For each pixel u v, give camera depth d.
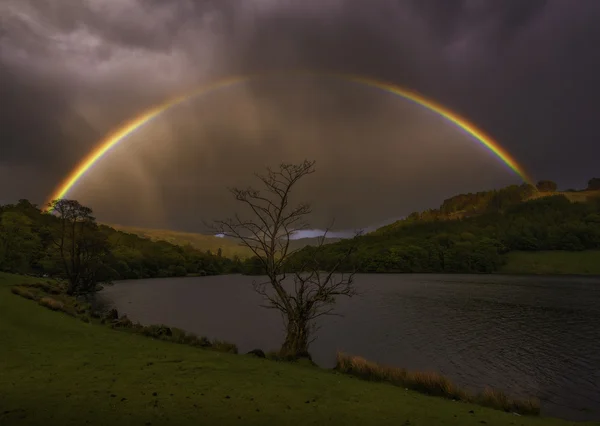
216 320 49.41
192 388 11.12
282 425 8.71
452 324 49.50
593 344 37.31
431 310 64.00
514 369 27.81
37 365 12.63
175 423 8.41
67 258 87.88
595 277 172.75
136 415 8.72
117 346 16.73
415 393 13.03
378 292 99.12
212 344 20.92
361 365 16.52
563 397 21.33
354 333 41.78
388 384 14.44
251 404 10.04
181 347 17.95
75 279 65.38
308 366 17.39
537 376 25.98
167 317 52.12
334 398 11.18
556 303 74.62
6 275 50.78
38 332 17.94
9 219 102.06
